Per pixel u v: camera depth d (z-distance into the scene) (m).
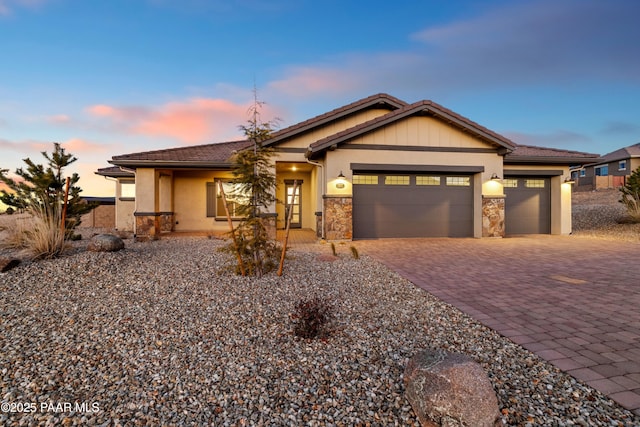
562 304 4.60
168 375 2.88
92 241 7.34
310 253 8.56
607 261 7.68
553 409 2.31
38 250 6.63
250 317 4.11
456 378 2.19
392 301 4.80
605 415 2.22
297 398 2.53
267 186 6.25
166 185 14.76
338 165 11.05
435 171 11.71
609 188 27.70
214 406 2.46
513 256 8.38
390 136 11.30
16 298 4.73
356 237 11.67
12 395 2.57
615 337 3.48
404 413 2.34
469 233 12.21
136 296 4.88
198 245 9.79
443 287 5.52
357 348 3.32
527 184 13.73
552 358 3.04
